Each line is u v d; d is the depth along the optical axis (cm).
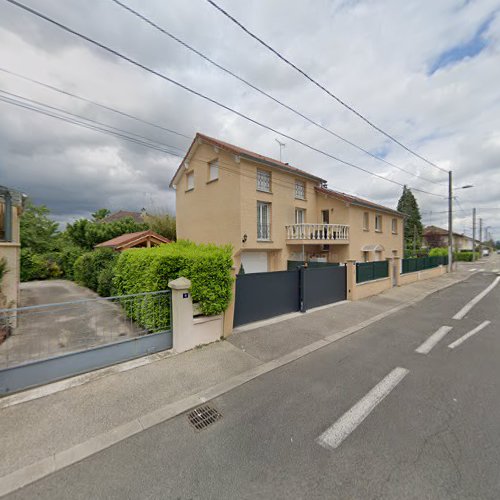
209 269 499
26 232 1950
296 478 213
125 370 397
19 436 262
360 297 959
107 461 234
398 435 261
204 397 334
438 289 1205
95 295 1064
